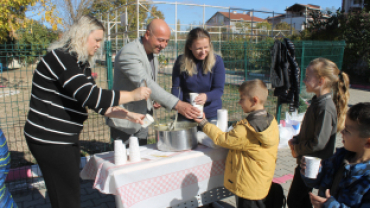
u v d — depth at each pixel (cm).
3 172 175
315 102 215
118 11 2025
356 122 144
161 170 208
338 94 219
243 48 545
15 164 406
